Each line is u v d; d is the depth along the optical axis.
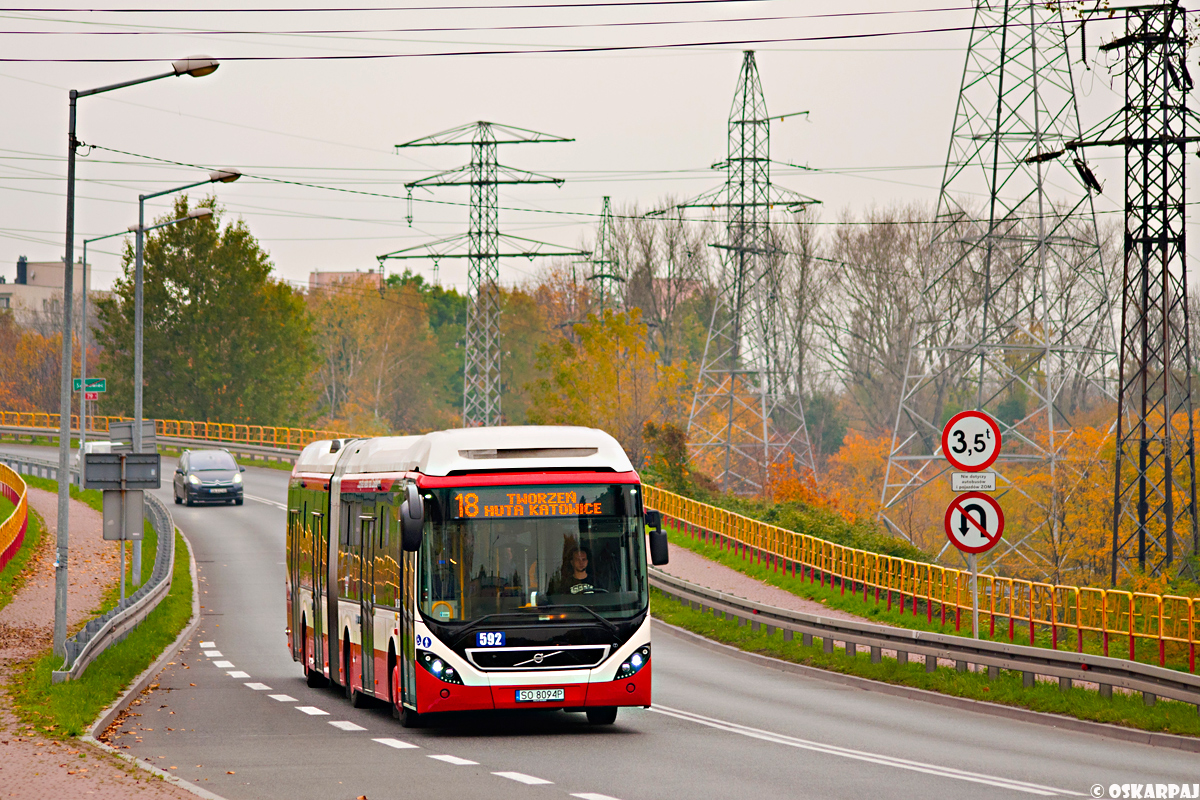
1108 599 47.38
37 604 59.16
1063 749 27.53
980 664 37.81
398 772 24.17
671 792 21.64
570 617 29.19
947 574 55.72
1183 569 72.69
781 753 26.53
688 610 65.00
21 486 84.44
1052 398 118.31
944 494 151.62
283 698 38.22
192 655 51.09
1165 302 79.12
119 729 31.08
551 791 21.83
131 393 191.00
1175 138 81.56
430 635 28.81
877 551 72.69
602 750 27.11
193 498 110.38
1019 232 128.25
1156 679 31.62
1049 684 35.62
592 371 142.38
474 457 29.83
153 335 190.00
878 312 195.00
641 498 30.25
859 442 175.38
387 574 31.59
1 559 65.31
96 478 49.31
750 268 138.00
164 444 162.00
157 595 60.31
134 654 45.03
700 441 174.88
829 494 165.62
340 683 37.22
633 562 29.89
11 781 22.50
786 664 47.59
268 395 195.25
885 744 28.00
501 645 28.88
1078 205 108.69
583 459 30.09
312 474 43.00
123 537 49.56
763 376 136.12
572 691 29.03
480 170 135.25
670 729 30.72
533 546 29.48
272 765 25.19
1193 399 147.75
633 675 29.38
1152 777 23.52
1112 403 155.25
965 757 25.98
